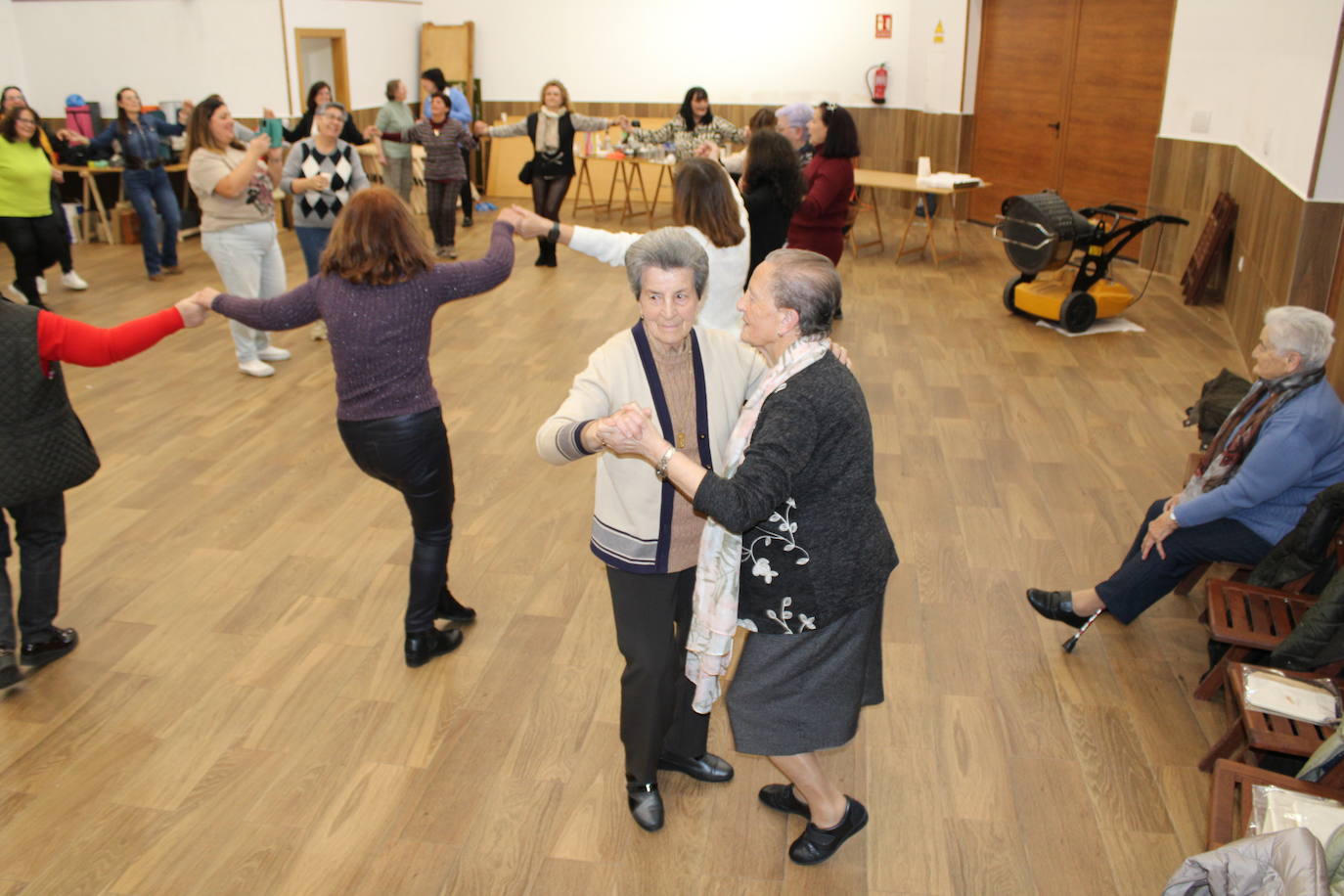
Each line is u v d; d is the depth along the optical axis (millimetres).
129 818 2572
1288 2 5930
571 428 2072
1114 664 3240
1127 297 6742
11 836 2508
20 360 2768
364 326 2734
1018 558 3842
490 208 11055
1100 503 4270
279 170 5953
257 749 2822
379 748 2836
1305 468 2918
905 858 2496
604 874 2439
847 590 2111
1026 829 2586
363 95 11328
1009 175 9977
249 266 5469
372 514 4129
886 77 11055
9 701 3000
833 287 2016
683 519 2291
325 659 3215
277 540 3918
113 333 2836
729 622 2143
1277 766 2654
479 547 3896
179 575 3668
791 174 4414
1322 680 2568
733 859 2494
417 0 12180
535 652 3268
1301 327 2922
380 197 2734
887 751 2850
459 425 5062
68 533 3939
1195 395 5504
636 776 2514
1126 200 8711
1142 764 2805
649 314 2158
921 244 9484
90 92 9695
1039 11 9266
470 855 2482
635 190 11414
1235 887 1707
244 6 9688
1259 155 6352
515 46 12125
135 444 4773
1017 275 7699
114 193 9469
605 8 11703
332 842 2510
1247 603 2936
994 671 3197
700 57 11609
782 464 1949
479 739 2877
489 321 6844
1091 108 8914
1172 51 7855
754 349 2391
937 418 5188
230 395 5414
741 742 2221
